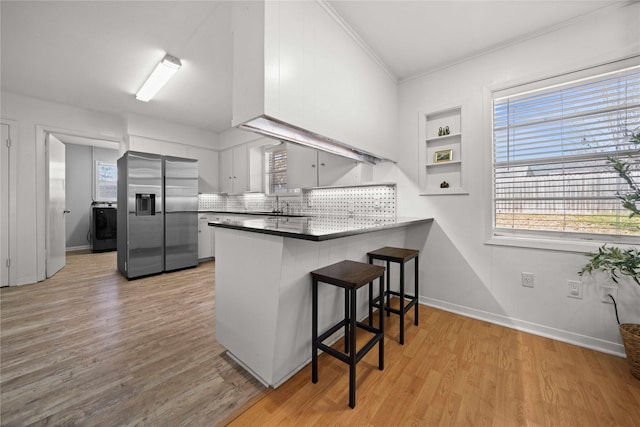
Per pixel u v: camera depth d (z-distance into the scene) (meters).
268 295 1.46
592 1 1.73
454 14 1.86
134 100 3.52
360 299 2.19
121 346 1.86
